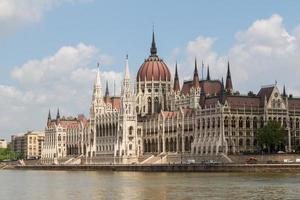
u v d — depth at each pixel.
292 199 114.00
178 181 172.75
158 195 125.62
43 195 132.25
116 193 133.50
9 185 171.75
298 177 184.00
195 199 115.81
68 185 167.50
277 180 168.50
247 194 124.19
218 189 137.88
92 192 138.25
